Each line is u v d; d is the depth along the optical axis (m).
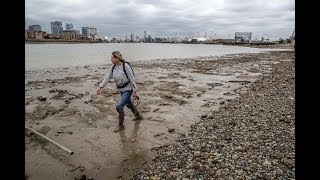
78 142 7.77
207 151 6.93
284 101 12.41
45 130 8.74
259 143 7.29
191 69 30.64
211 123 9.46
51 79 21.08
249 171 5.70
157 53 81.38
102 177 5.78
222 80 21.42
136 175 5.84
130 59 51.38
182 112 11.25
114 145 7.58
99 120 9.96
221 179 5.44
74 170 6.09
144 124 9.54
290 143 7.18
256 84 18.56
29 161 6.47
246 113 10.55
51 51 89.56
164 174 5.80
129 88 8.86
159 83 19.30
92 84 18.44
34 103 12.38
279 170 5.68
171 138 8.20
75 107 11.74
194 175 5.66
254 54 72.38
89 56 63.41
